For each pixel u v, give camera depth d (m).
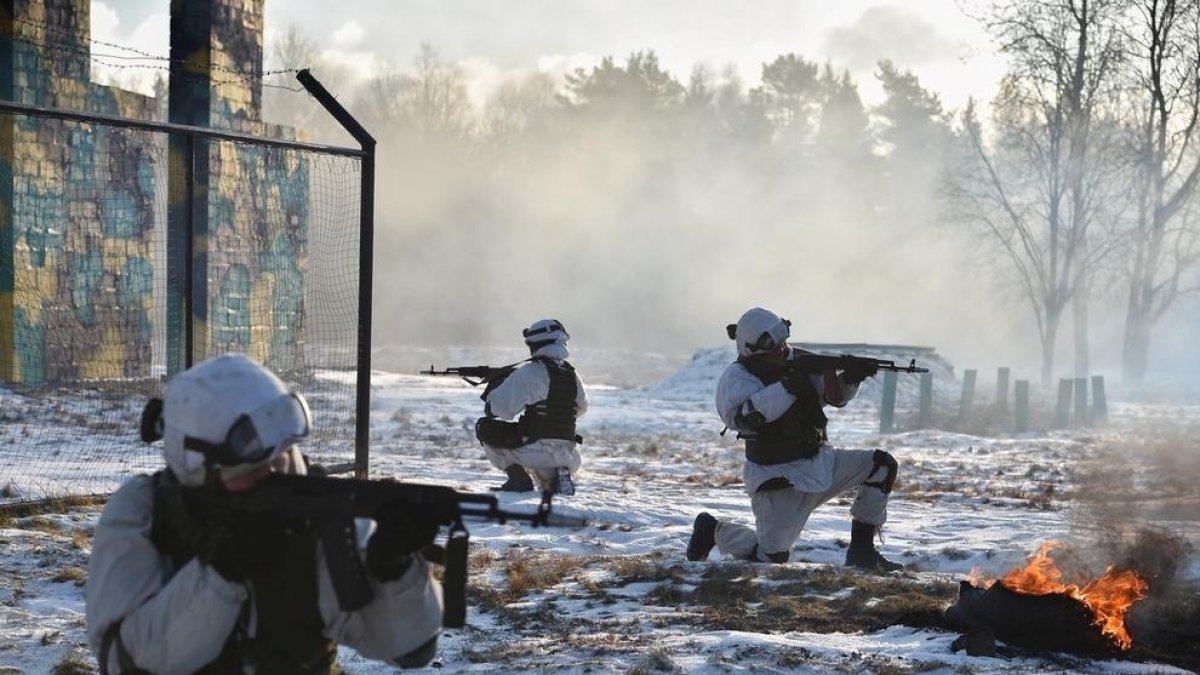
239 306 23.30
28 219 20.61
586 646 6.19
